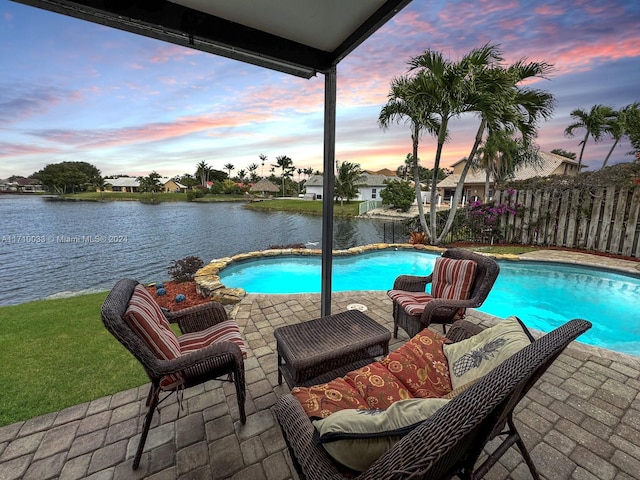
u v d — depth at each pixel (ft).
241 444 5.72
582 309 15.47
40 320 11.50
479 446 3.36
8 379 7.61
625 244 20.99
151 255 40.78
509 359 3.11
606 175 22.11
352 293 14.62
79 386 7.34
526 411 6.43
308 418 3.96
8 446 5.64
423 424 2.52
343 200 114.01
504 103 21.42
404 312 9.20
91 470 5.19
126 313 4.87
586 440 5.70
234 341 6.36
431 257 24.75
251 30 7.43
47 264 35.53
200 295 15.02
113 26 6.62
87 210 102.99
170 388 5.53
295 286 20.21
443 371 5.23
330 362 6.33
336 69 8.92
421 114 22.90
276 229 66.95
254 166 231.91
